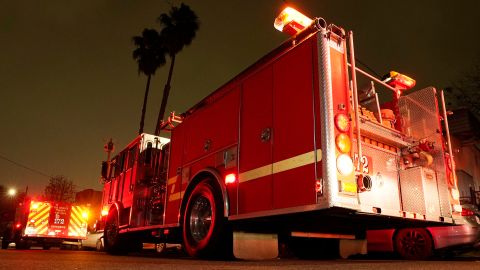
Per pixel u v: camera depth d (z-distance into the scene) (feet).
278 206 13.74
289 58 14.89
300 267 11.71
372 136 16.29
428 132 18.37
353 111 13.84
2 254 19.71
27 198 52.11
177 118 22.71
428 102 18.62
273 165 14.39
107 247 28.99
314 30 14.16
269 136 14.92
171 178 22.08
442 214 16.67
